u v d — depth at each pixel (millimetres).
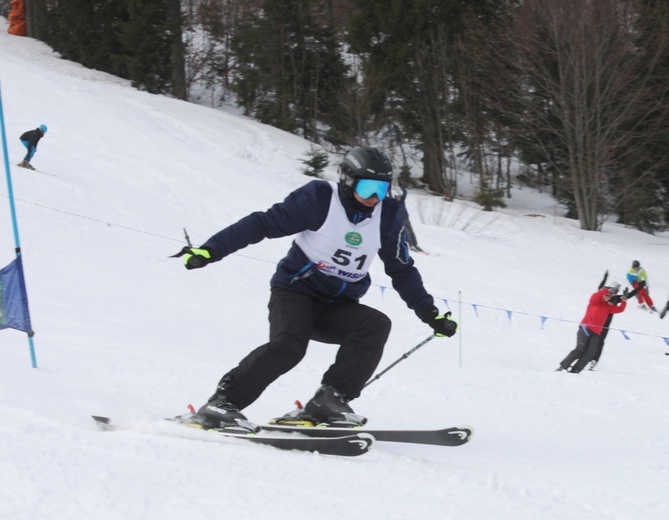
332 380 5859
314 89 51812
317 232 5590
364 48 45156
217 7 61031
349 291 5910
